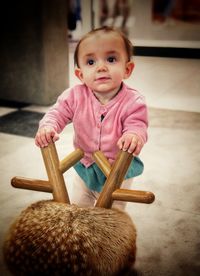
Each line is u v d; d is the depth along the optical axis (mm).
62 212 715
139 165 1068
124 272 736
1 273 1001
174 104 3057
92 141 1030
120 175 766
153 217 1317
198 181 1628
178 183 1604
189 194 1505
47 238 661
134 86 3828
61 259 642
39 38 2887
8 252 688
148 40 6512
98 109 1000
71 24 7508
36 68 2979
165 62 5539
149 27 6551
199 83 3947
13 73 3074
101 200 764
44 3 2859
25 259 659
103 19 6883
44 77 2975
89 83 922
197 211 1367
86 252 648
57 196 788
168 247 1140
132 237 734
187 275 1014
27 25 2883
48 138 828
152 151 1989
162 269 1035
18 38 2953
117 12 6746
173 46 6258
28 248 661
